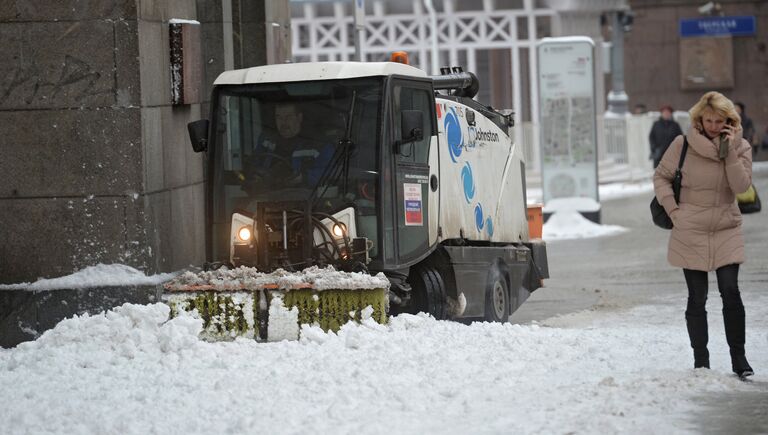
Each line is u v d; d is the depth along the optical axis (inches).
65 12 1321.4
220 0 1648.6
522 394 920.9
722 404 851.4
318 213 1237.7
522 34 4057.6
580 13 3858.3
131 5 1316.4
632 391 899.4
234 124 1277.1
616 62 4116.6
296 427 828.6
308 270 1197.1
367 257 1230.9
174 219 1407.5
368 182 1245.7
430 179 1328.7
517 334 1203.2
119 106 1321.4
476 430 801.6
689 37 5383.9
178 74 1408.7
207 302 1177.4
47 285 1321.4
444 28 3814.0
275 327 1167.6
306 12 3846.0
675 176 1010.7
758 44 5364.2
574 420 810.8
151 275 1334.9
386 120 1248.2
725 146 990.4
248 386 975.6
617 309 1596.9
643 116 4015.8
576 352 1126.4
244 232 1251.2
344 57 3863.2
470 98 1540.4
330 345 1128.8
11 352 1176.2
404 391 936.3
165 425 850.8
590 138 2706.7
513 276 1541.6
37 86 1328.7
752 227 2581.2
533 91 3809.1
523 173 1686.8
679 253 1013.2
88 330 1171.9
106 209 1326.3
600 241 2506.2
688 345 1188.5
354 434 797.9
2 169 1337.4
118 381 1023.6
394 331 1162.6
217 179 1277.1
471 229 1455.5
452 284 1355.8
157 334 1158.3
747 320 1445.6
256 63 1749.5
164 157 1382.9
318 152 1256.2
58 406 930.1
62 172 1330.0
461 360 1071.0
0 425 867.4
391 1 3782.0
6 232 1339.8
